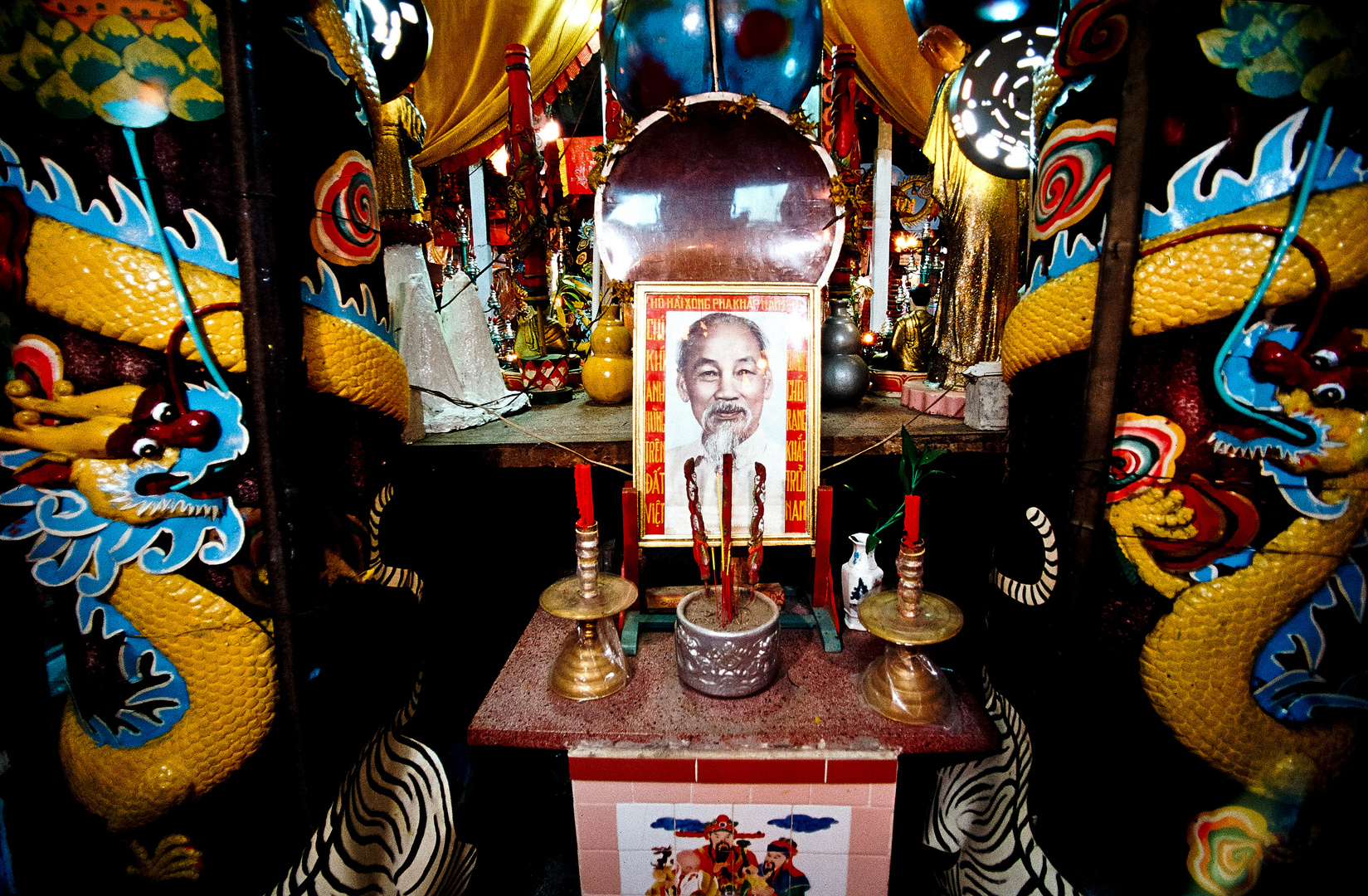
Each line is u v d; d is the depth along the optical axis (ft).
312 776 2.92
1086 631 2.87
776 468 3.92
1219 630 2.58
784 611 4.20
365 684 3.35
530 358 6.54
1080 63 2.72
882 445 4.21
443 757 4.36
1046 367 3.05
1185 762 2.73
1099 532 2.76
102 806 2.82
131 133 2.39
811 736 3.19
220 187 2.49
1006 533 3.63
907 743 3.16
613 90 5.52
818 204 4.36
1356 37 2.17
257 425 2.59
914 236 12.95
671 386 3.88
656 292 3.87
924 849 4.19
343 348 2.91
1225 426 2.48
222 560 2.70
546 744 3.20
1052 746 3.05
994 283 5.43
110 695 2.74
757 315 3.87
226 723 2.81
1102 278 2.58
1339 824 2.65
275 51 2.51
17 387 2.40
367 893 3.18
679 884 3.43
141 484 2.54
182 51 2.38
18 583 2.59
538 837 4.41
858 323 6.01
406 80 4.46
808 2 4.88
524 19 9.79
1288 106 2.24
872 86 10.14
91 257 2.40
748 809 3.29
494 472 5.74
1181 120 2.39
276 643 2.78
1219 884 2.70
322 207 2.82
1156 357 2.57
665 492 3.93
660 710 3.37
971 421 4.55
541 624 4.35
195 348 2.52
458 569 5.59
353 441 3.15
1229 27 2.29
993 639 3.85
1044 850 3.08
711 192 4.42
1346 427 2.35
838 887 3.41
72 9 2.30
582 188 9.95
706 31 4.86
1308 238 2.25
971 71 5.05
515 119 6.00
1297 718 2.62
